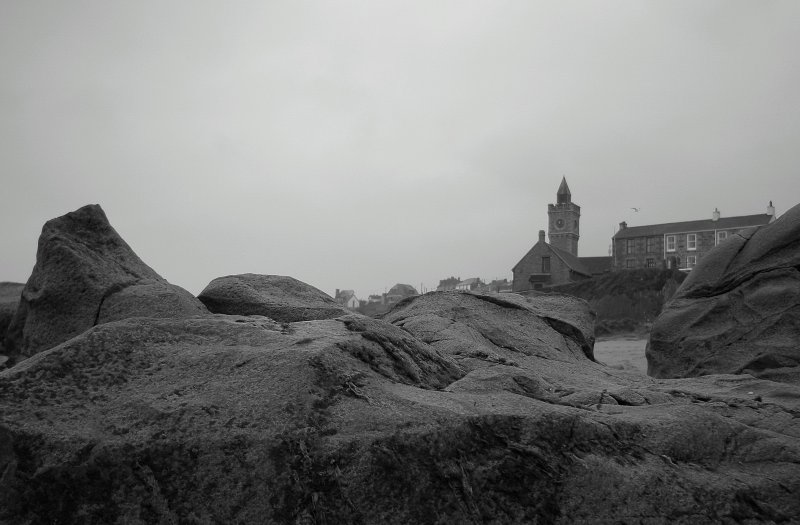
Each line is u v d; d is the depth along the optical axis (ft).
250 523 12.97
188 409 13.92
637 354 85.66
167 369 15.21
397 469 13.88
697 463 16.49
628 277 195.00
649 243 249.34
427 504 13.84
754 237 39.01
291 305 28.58
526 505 14.47
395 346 18.84
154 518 12.91
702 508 14.96
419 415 14.82
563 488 14.89
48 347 25.22
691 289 39.91
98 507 12.90
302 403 14.21
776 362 34.76
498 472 14.70
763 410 21.35
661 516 14.71
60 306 25.44
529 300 37.35
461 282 385.70
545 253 231.91
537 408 16.29
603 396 20.40
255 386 14.56
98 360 15.06
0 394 13.79
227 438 13.46
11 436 13.12
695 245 242.17
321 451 13.69
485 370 20.42
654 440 16.58
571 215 302.66
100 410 13.99
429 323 29.66
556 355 30.66
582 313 36.78
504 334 31.04
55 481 12.91
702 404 21.39
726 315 37.96
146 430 13.55
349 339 17.12
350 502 13.42
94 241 27.76
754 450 17.08
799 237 36.68
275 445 13.46
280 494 13.17
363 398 15.05
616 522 14.55
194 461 13.30
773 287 36.50
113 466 13.07
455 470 14.34
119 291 25.72
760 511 15.30
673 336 39.09
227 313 28.91
